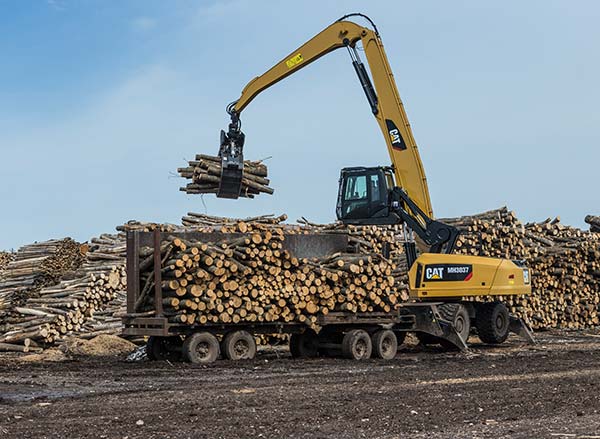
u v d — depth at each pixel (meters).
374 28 20.08
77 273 22.20
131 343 19.41
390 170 19.61
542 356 17.25
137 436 7.73
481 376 13.04
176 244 15.75
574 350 19.06
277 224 23.17
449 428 8.15
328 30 20.78
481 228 25.00
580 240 27.80
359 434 7.86
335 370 14.26
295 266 16.92
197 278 15.82
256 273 16.50
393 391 11.06
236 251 16.27
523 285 20.50
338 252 18.27
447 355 18.23
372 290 17.53
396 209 19.19
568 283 27.00
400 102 19.56
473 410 9.28
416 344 21.45
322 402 9.96
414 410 9.29
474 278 19.34
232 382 12.31
